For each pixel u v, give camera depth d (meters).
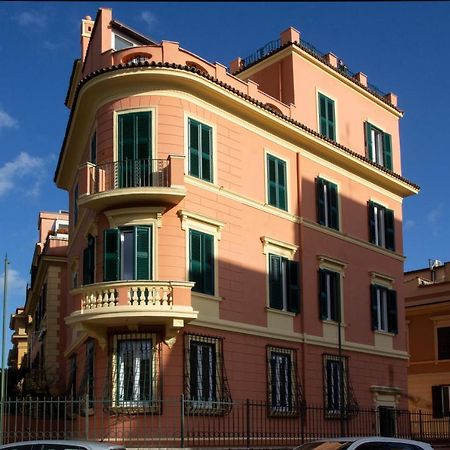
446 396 41.44
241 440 24.33
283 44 30.31
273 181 28.06
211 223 24.92
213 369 24.14
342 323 29.98
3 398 22.61
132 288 22.38
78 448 15.32
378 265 32.88
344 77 32.47
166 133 24.27
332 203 30.70
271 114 27.56
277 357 26.83
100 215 24.75
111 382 22.84
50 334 36.78
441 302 42.31
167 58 24.89
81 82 25.23
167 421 22.47
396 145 35.78
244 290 25.84
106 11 26.52
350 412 28.97
